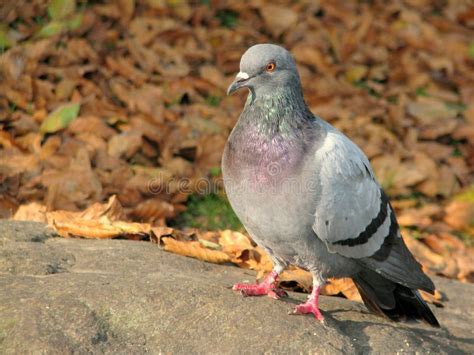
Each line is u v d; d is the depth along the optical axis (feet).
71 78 41.42
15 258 23.48
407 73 51.72
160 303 20.67
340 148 22.09
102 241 26.66
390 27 56.03
